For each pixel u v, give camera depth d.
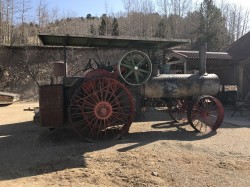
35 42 34.81
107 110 9.74
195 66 18.08
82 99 9.61
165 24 46.75
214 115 12.12
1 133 11.23
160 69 11.62
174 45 12.54
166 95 10.82
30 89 27.14
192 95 11.09
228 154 8.23
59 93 9.71
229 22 54.34
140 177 6.52
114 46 12.98
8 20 36.78
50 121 9.71
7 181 6.46
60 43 12.48
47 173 6.91
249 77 18.95
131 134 10.48
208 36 40.34
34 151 8.74
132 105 9.91
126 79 10.23
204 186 6.13
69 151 8.63
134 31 45.72
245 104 16.95
